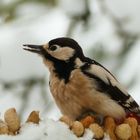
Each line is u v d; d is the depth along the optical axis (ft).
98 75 37.11
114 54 43.80
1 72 43.68
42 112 43.65
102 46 43.83
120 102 37.22
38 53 38.63
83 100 36.68
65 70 37.40
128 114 37.29
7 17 43.91
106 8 43.68
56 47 38.11
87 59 38.22
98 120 36.78
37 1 43.91
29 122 30.35
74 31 43.68
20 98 43.96
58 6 44.04
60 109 37.58
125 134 32.19
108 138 31.94
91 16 43.75
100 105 36.70
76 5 43.80
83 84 36.73
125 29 43.68
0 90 43.83
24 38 44.16
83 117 37.06
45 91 43.88
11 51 43.88
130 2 43.52
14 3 43.68
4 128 30.12
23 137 29.73
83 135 31.17
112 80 37.40
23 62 43.83
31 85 43.88
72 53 37.93
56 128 30.19
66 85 36.91
